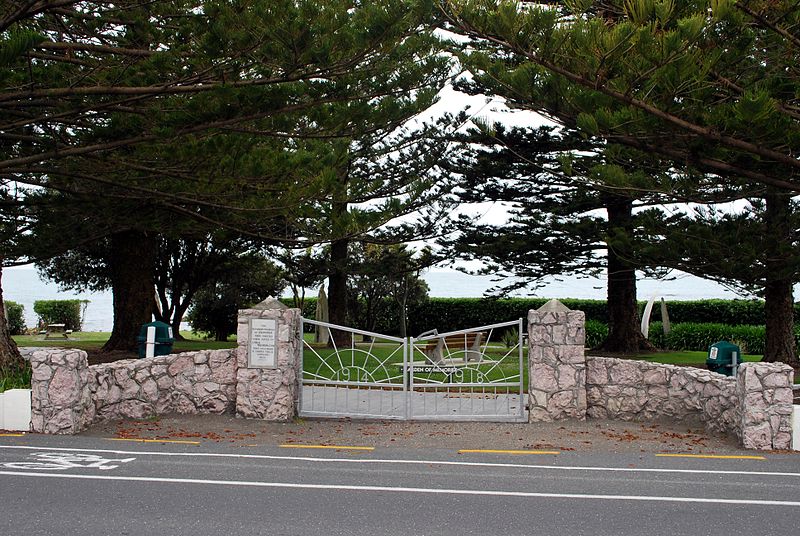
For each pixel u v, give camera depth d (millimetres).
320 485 6918
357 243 28953
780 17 10023
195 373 11219
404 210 16375
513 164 21500
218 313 28266
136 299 20031
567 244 21859
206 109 11664
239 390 11008
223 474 7320
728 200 14547
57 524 5559
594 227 21078
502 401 12953
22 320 33281
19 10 10414
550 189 22031
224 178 13266
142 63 11383
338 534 5422
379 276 24234
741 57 10312
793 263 14664
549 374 10984
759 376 9219
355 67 12375
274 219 16172
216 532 5434
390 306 30547
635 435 9969
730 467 8047
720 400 10031
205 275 27547
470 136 21375
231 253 26422
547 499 6496
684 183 13383
